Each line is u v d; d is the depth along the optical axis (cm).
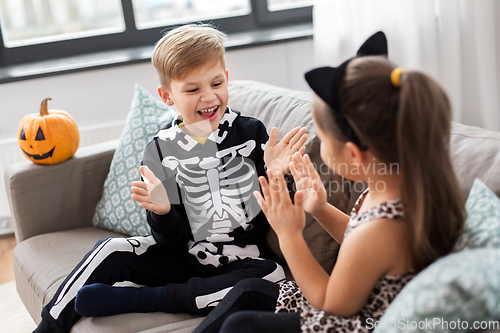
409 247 77
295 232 89
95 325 107
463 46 232
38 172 154
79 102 235
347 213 117
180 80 128
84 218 165
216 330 94
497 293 64
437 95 71
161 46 132
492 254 66
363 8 221
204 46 127
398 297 70
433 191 73
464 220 80
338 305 80
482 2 218
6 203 232
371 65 75
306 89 258
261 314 85
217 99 131
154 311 112
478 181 88
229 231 129
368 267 77
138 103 162
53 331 113
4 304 179
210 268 124
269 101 147
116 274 119
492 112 232
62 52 251
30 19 245
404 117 70
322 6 222
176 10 261
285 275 125
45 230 158
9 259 217
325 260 121
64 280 118
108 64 228
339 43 229
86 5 251
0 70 236
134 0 254
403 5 216
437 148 72
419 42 222
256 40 242
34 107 231
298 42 248
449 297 62
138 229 149
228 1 265
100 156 165
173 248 127
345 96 76
